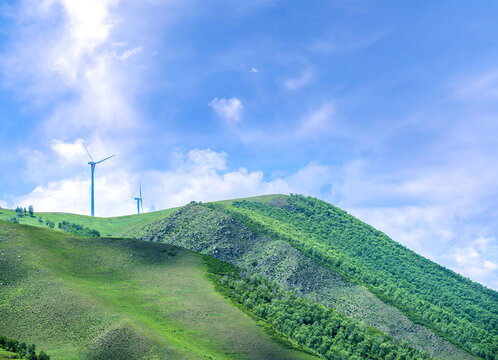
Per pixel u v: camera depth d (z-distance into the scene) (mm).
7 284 146125
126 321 124750
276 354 125000
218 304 153750
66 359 108250
